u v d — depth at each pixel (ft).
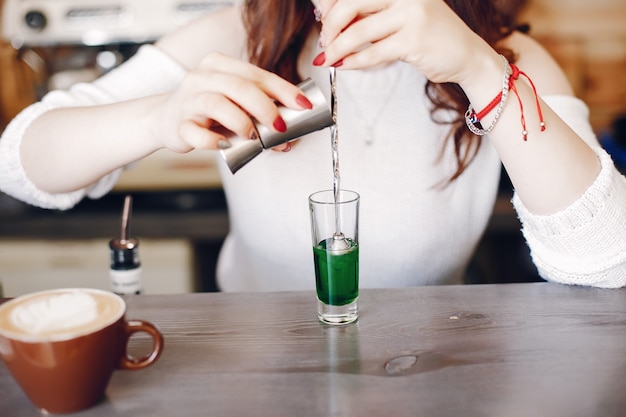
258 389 2.18
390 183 3.44
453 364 2.28
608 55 6.01
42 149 3.08
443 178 3.44
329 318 2.51
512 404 2.10
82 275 5.53
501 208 5.27
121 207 5.49
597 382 2.19
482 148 3.46
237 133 2.44
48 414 2.11
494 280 5.39
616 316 2.54
